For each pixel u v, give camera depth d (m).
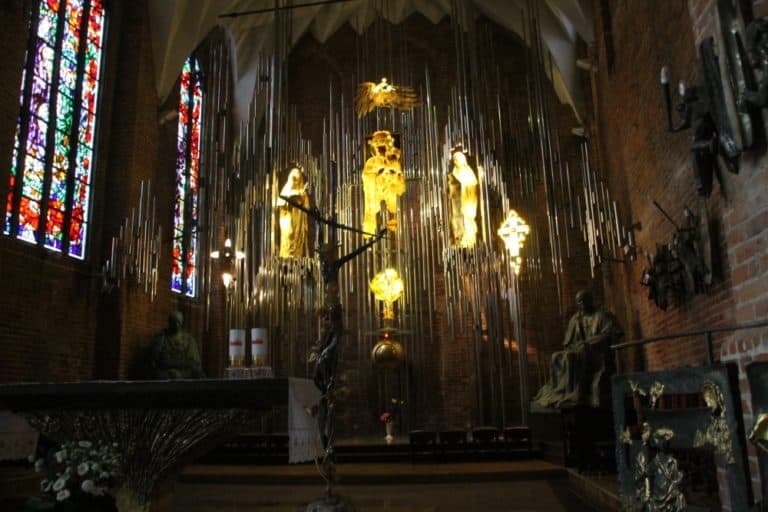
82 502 5.67
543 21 17.36
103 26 13.58
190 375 13.54
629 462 3.88
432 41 19.62
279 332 16.12
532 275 16.12
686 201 8.29
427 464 12.60
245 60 19.09
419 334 17.17
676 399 8.36
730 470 3.06
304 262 15.47
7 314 10.19
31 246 10.86
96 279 12.71
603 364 12.37
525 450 13.05
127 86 13.86
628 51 11.23
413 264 16.34
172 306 15.48
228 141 15.62
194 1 15.03
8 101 9.95
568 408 11.36
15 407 5.96
